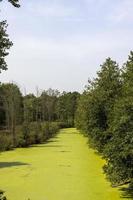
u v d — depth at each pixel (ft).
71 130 256.32
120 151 52.37
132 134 51.19
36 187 60.44
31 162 90.43
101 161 90.74
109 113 83.10
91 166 82.33
